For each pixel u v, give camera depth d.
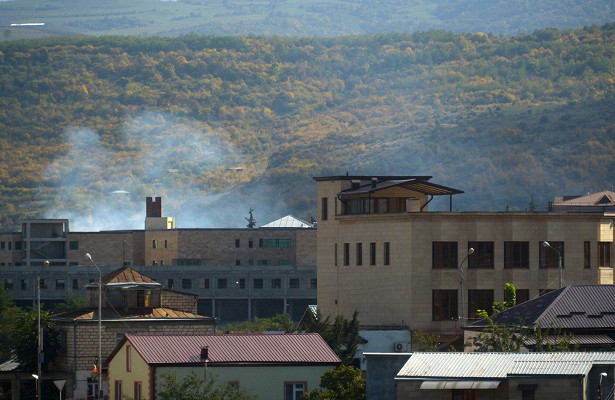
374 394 178.75
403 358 177.75
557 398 156.88
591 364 159.38
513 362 167.50
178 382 199.00
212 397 192.00
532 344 196.12
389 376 178.25
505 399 162.62
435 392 164.88
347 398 196.12
